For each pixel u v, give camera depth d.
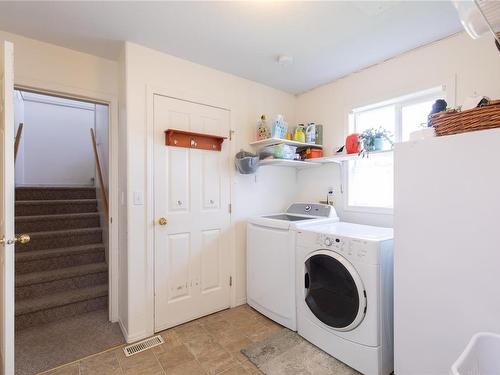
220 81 2.43
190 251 2.24
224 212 2.46
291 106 3.02
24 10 1.57
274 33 1.85
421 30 1.81
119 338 1.99
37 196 3.38
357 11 1.61
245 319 2.28
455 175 1.20
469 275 1.16
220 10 1.60
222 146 2.45
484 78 1.73
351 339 1.66
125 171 1.99
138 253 1.98
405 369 1.37
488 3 0.96
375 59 2.23
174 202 2.16
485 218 1.12
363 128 2.53
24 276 2.38
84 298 2.39
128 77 1.94
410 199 1.34
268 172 2.81
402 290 1.37
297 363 1.72
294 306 2.07
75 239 2.92
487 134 1.11
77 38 1.89
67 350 1.84
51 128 4.30
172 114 2.16
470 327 1.16
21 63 1.84
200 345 1.91
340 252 1.73
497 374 1.03
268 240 2.28
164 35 1.87
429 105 2.11
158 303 2.07
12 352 1.30
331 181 2.70
